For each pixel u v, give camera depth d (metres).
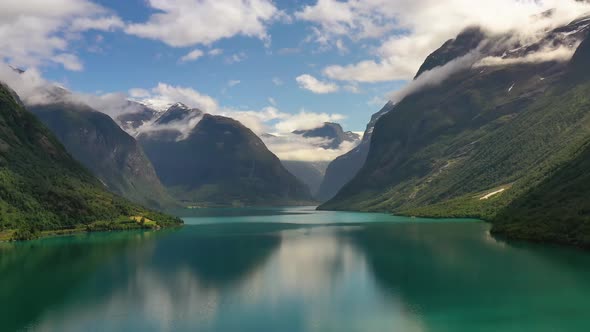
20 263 159.75
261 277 134.88
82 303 109.69
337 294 115.12
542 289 113.75
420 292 114.50
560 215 187.00
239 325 94.31
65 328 93.31
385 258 159.00
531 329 88.62
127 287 124.50
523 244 176.25
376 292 115.81
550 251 159.25
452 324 92.25
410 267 142.88
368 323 94.38
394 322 94.50
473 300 106.75
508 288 115.50
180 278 134.38
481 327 90.38
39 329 92.88
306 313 101.06
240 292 118.50
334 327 92.50
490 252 162.00
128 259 167.12
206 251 185.88
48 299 113.19
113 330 92.06
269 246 197.75
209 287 123.75
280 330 91.31
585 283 117.75
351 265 149.25
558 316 95.12
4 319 98.62
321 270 142.88
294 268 146.62
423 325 92.38
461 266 140.88
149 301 111.06
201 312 102.62
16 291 120.88
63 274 140.62
